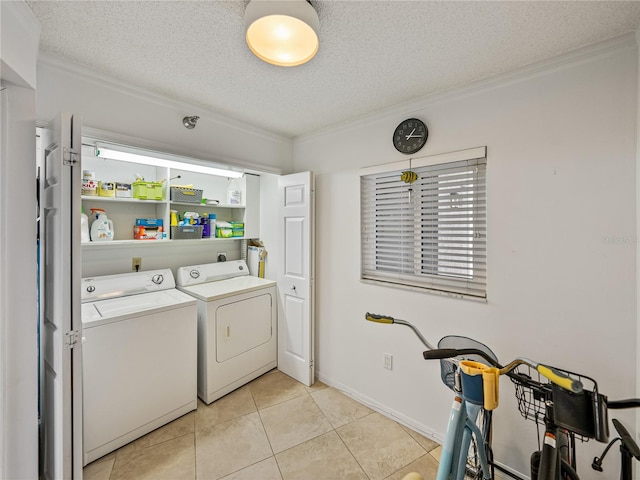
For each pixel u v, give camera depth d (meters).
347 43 1.38
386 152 2.16
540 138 1.53
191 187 2.78
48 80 1.53
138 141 1.85
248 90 1.87
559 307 1.50
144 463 1.74
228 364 2.49
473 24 1.25
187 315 2.23
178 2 1.14
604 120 1.37
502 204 1.66
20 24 1.15
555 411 0.92
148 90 1.86
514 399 1.62
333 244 2.53
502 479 1.64
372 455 1.82
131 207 2.59
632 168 1.31
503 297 1.66
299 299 2.69
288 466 1.73
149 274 2.54
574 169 1.44
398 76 1.68
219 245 3.25
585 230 1.42
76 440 1.35
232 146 2.37
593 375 1.41
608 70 1.35
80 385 1.36
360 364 2.36
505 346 1.66
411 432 2.03
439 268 1.97
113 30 1.31
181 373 2.18
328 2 1.12
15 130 1.24
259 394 2.48
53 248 1.42
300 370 2.67
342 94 1.91
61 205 1.30
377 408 2.25
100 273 2.42
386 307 2.19
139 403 1.96
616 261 1.36
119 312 1.95
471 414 1.22
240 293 2.59
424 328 1.99
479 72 1.63
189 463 1.75
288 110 2.17
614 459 1.38
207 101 2.03
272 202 3.14
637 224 1.30
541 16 1.20
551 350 1.52
